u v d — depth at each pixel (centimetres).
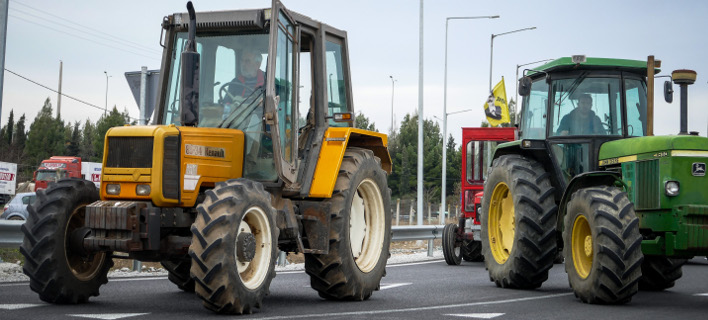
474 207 1970
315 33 1112
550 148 1253
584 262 1059
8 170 5266
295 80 1038
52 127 11012
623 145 1138
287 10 1012
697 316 890
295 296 1109
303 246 1019
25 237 906
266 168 990
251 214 891
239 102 996
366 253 1117
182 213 913
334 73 1162
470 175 2039
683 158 1011
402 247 2866
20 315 827
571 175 1266
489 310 935
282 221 984
